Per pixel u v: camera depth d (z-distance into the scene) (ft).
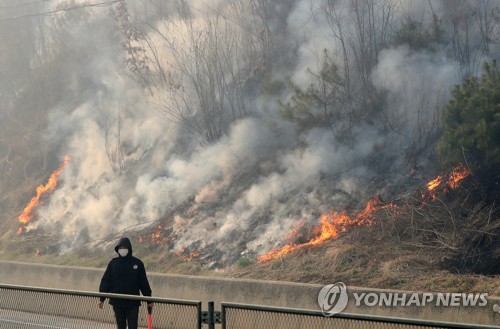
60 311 53.52
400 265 86.63
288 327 42.37
